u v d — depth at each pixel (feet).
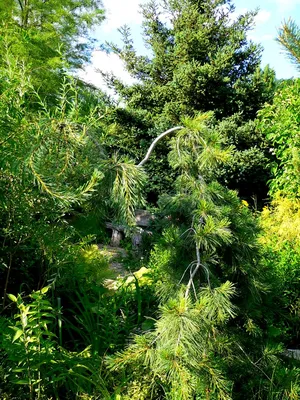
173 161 9.27
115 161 7.93
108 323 10.28
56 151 7.40
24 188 8.58
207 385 7.52
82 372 8.82
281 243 17.29
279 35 10.30
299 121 24.50
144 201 7.96
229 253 9.17
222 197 9.29
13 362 8.17
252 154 31.45
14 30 11.41
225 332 8.97
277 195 22.99
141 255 20.61
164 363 6.84
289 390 8.85
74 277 11.06
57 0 38.55
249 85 35.78
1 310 9.57
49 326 10.19
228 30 40.04
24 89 9.53
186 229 9.12
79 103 10.18
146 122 34.91
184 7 41.73
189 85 35.24
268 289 9.71
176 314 7.04
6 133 8.06
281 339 11.45
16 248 9.71
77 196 7.14
